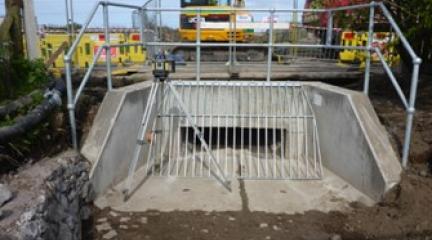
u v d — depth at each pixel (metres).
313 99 5.10
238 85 5.41
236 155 5.36
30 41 4.64
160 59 4.55
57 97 3.66
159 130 5.21
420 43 5.48
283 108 5.37
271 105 5.39
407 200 3.45
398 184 3.55
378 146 3.80
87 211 3.44
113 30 8.72
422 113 4.73
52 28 12.30
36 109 3.20
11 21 3.98
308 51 8.38
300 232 3.29
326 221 3.47
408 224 3.26
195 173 4.75
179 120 5.38
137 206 3.76
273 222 3.47
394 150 3.91
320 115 4.92
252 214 3.63
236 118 5.41
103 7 4.23
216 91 5.41
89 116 4.29
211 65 8.01
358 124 3.99
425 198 3.43
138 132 4.67
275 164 5.03
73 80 5.90
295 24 7.65
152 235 3.24
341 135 4.37
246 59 8.95
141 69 7.02
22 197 2.43
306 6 7.23
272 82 5.43
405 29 5.02
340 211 3.66
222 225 3.42
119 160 4.18
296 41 8.20
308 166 4.95
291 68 7.25
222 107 5.42
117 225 3.38
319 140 4.96
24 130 2.96
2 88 3.41
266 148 5.25
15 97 3.49
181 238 3.20
